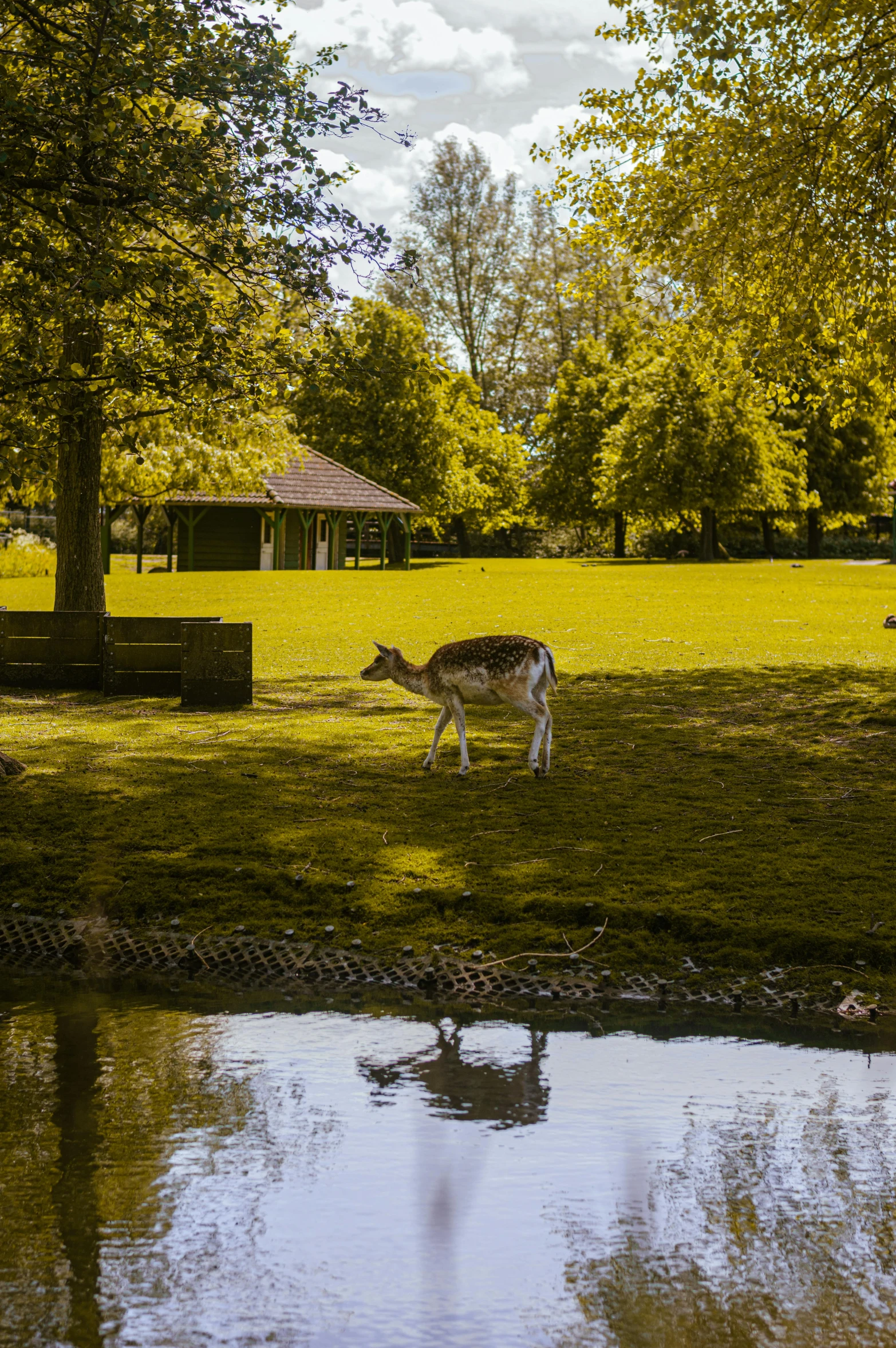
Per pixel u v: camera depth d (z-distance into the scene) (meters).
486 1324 4.06
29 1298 4.19
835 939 7.68
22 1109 5.71
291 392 11.70
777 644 20.95
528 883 8.67
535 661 11.31
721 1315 4.12
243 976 7.86
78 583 18.45
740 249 15.37
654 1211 4.80
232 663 15.85
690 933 7.91
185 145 10.25
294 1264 4.41
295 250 10.69
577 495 64.62
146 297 10.78
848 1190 4.97
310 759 12.40
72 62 10.42
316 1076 6.15
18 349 10.41
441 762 12.24
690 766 12.01
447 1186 4.98
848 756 12.28
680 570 41.69
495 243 65.75
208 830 9.84
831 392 16.88
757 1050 6.56
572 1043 6.66
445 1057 6.44
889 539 77.19
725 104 14.57
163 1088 5.98
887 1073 6.22
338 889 8.68
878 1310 4.18
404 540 55.97
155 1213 4.74
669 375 51.53
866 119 14.57
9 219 10.13
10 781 11.27
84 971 8.00
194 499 45.84
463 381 65.38
